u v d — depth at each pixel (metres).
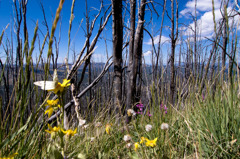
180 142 1.63
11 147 0.88
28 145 1.03
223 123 1.41
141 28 3.08
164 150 1.39
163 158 1.33
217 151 1.33
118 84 2.85
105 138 1.77
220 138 1.37
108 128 1.63
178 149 1.53
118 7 2.72
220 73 1.52
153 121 1.94
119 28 2.84
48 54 0.62
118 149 1.67
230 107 1.45
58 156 0.89
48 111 0.94
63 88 0.74
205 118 1.51
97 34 2.49
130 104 2.97
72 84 1.90
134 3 3.06
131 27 3.15
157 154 1.36
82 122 1.49
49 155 0.90
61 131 0.92
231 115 1.42
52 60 2.44
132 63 3.13
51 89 0.72
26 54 0.70
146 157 1.33
